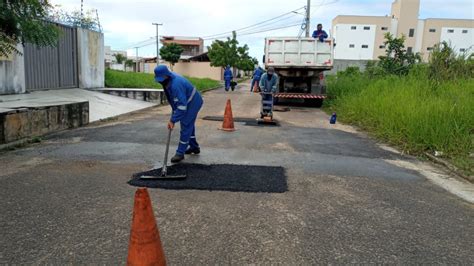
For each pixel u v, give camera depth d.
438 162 6.23
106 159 5.66
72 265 2.71
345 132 9.11
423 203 4.27
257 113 12.35
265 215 3.71
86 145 6.64
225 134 8.14
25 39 6.04
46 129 7.53
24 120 6.77
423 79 11.45
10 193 4.12
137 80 18.84
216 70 47.66
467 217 3.90
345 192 4.52
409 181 5.14
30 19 5.84
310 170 5.43
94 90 14.33
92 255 2.86
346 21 58.97
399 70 16.66
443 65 12.70
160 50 48.75
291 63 14.09
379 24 58.88
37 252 2.88
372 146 7.44
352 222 3.63
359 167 5.75
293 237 3.26
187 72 50.59
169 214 3.65
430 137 6.88
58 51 13.04
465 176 5.39
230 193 4.29
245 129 8.95
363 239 3.28
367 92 11.84
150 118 10.52
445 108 7.64
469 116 7.39
